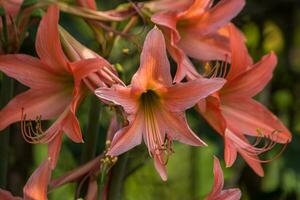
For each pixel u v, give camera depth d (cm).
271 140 87
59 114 79
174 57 82
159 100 77
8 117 78
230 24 85
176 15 82
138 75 74
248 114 86
